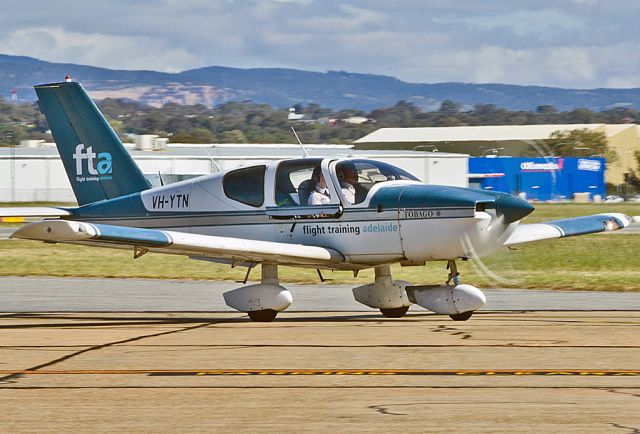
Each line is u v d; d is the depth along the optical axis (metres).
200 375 22.25
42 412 18.61
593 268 63.38
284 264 34.84
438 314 35.12
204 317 36.50
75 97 40.09
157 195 38.19
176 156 153.12
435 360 24.03
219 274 57.50
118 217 38.97
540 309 37.94
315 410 18.64
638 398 19.50
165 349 26.20
